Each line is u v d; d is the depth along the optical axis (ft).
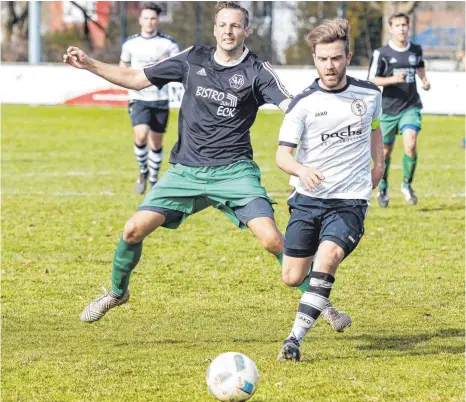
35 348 40.32
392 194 93.20
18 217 78.38
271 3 196.85
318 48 37.47
